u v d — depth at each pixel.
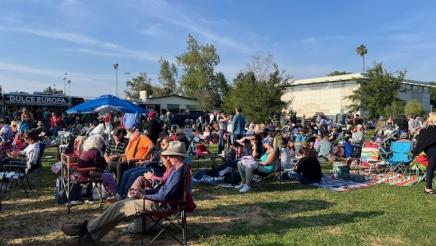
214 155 13.06
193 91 62.72
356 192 9.44
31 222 6.59
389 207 7.94
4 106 32.38
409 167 12.29
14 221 6.64
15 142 13.03
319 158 14.93
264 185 10.12
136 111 14.44
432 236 6.11
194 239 5.85
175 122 31.42
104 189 7.79
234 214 7.29
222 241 5.75
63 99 34.84
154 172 7.46
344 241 5.83
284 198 8.67
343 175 11.45
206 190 9.46
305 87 61.97
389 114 34.91
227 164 10.27
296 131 20.98
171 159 5.52
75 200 7.72
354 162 13.89
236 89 34.03
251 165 9.42
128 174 7.52
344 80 56.44
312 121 31.08
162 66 74.81
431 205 8.13
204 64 63.25
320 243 5.73
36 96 33.66
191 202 5.55
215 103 60.78
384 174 12.34
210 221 6.81
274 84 32.12
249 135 13.33
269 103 31.31
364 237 6.06
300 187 10.00
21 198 8.26
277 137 11.86
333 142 16.45
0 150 10.73
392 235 6.16
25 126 17.58
